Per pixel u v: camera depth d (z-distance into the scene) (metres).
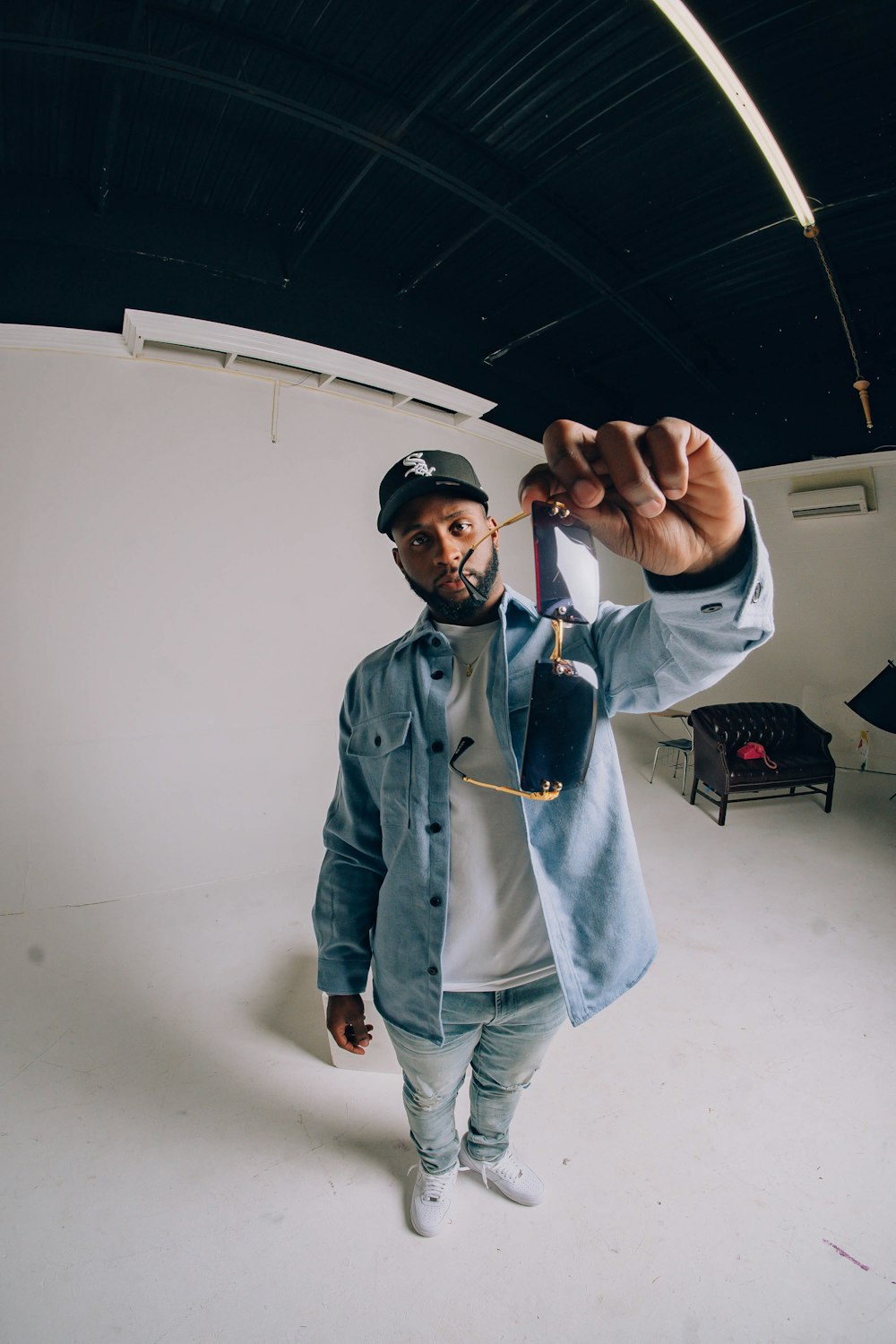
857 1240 1.44
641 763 5.48
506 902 0.97
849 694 5.34
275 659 3.50
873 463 4.99
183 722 3.26
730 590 0.59
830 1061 2.01
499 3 2.05
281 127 2.57
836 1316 1.29
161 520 3.17
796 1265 1.39
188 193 2.96
